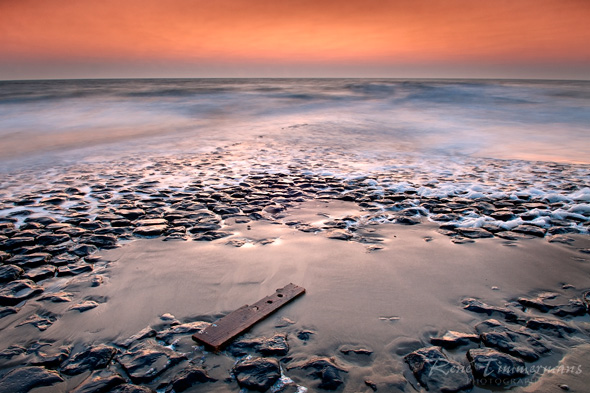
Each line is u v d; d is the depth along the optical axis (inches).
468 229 188.5
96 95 1152.2
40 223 203.3
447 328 106.0
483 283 132.3
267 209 228.5
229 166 383.2
